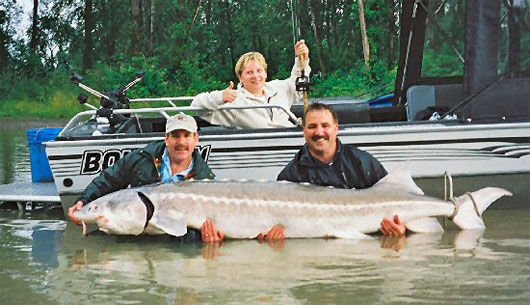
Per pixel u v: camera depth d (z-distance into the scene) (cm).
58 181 373
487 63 383
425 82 445
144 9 2253
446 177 373
